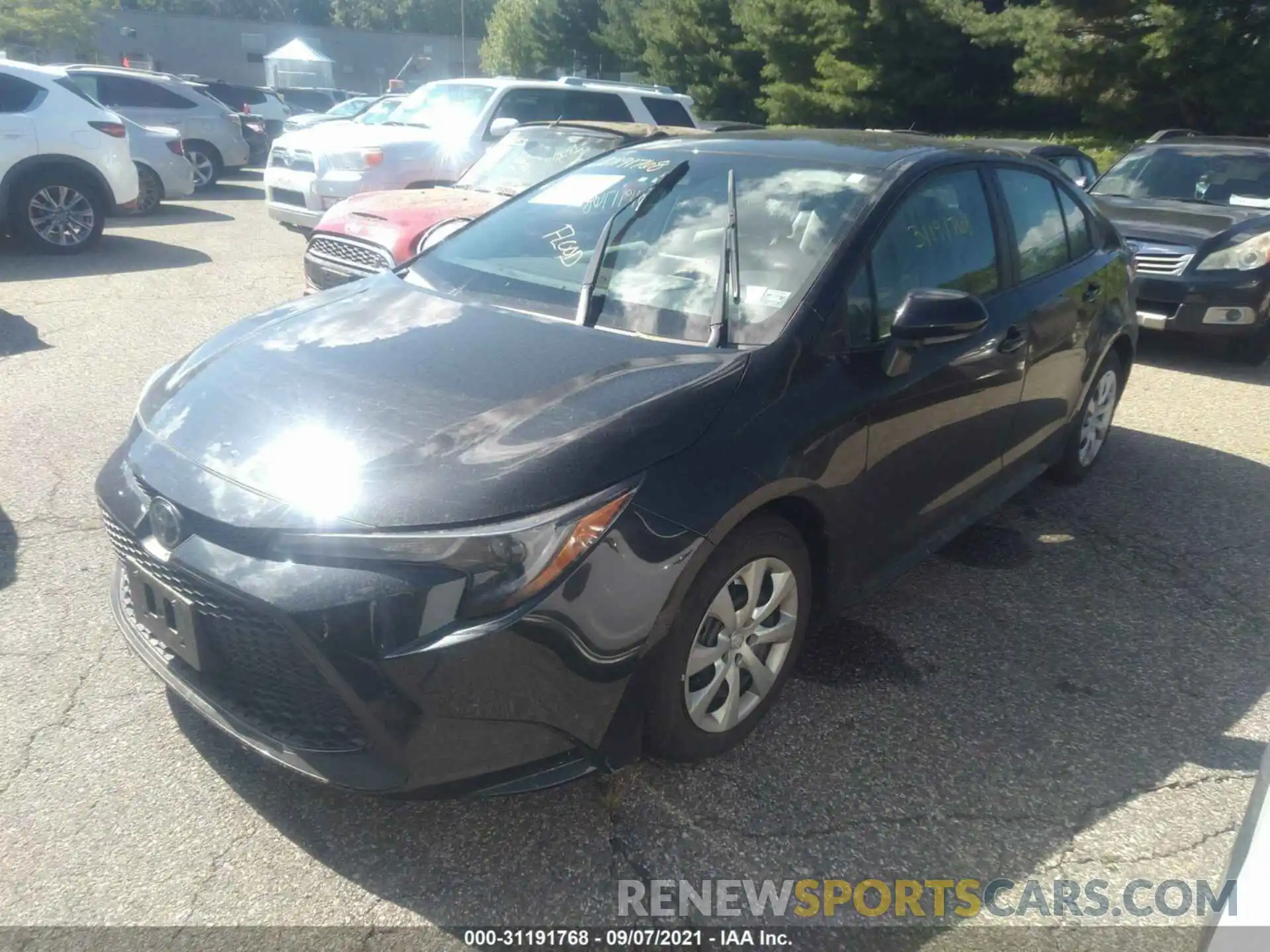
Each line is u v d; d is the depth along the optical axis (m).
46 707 3.15
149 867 2.58
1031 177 4.54
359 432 2.66
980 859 2.74
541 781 2.54
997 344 3.89
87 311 7.83
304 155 9.63
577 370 2.94
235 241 11.39
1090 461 5.38
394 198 7.43
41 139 9.74
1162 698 3.50
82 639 3.51
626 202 3.86
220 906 2.48
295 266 9.96
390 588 2.35
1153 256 7.70
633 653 2.57
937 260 3.72
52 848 2.62
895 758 3.11
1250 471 5.66
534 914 2.50
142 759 2.95
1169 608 4.12
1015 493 4.50
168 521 2.58
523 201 4.22
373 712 2.37
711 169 3.93
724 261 3.26
